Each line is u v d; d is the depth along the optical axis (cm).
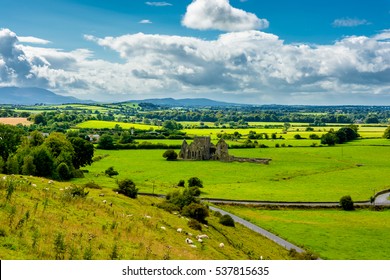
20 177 6794
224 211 11056
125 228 5088
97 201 6259
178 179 15875
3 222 3856
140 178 15562
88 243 4050
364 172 18538
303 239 8906
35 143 14250
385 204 12662
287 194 13600
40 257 3372
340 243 8669
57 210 4884
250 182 15825
